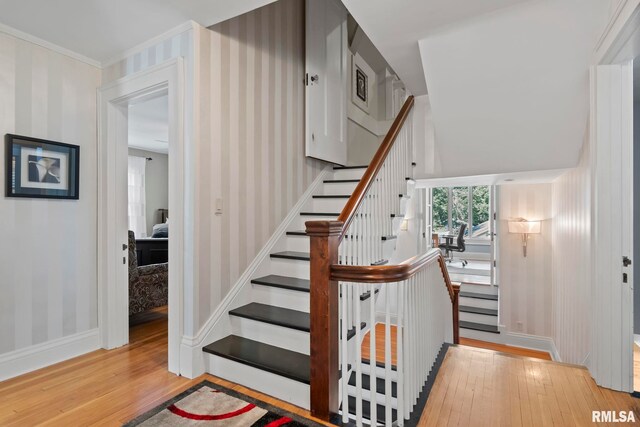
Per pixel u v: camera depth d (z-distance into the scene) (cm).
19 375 224
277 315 237
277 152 301
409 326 183
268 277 279
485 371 241
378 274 162
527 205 487
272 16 295
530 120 277
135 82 247
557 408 193
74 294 257
